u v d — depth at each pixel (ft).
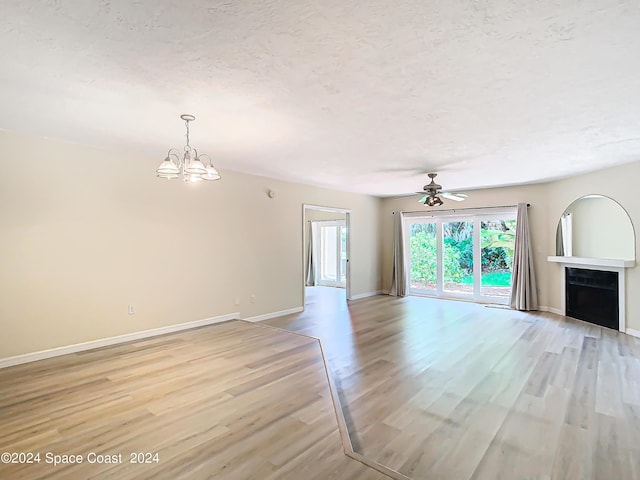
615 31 5.80
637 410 8.98
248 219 18.52
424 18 5.45
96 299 13.28
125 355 12.34
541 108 9.21
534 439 7.66
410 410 8.93
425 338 15.52
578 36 5.95
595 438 7.71
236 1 5.02
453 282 26.18
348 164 15.97
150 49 6.33
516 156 14.40
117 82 7.65
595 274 18.04
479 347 14.21
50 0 4.95
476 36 5.97
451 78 7.54
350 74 7.35
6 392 9.37
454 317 19.77
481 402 9.39
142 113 9.55
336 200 24.36
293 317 19.85
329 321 18.86
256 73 7.28
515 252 22.08
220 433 7.46
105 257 13.51
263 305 19.33
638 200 15.69
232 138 11.89
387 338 15.52
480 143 12.47
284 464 6.46
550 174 18.40
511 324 18.08
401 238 27.73
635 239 15.94
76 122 10.34
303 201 21.71
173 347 13.26
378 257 28.71
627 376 11.21
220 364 11.48
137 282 14.37
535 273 21.81
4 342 11.29
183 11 5.25
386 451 7.14
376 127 10.71
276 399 9.04
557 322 18.49
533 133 11.29
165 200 15.23
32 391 9.44
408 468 6.61
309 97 8.51
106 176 13.52
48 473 6.12
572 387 10.37
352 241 26.02
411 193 26.23
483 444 7.45
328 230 34.37
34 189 11.89
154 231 14.88
